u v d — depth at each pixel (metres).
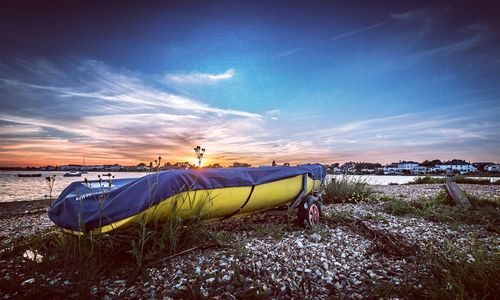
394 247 4.40
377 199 9.81
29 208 13.78
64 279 3.34
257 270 3.50
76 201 3.88
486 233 5.50
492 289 2.82
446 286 2.97
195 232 4.20
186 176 3.96
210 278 3.29
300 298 2.99
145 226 3.83
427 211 7.23
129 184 3.87
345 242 4.77
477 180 17.25
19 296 2.95
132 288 3.13
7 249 4.39
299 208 5.70
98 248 3.62
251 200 5.00
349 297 2.99
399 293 3.04
